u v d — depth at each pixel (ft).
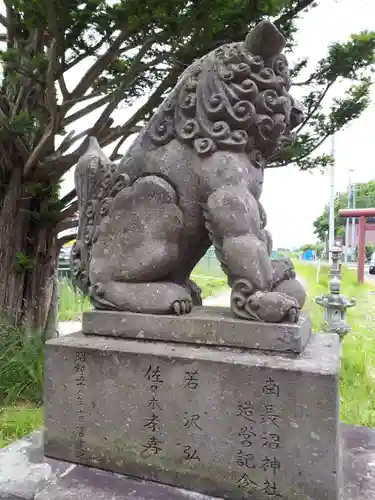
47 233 14.11
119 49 11.55
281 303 5.04
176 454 5.19
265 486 4.81
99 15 9.68
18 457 6.05
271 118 5.80
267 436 4.79
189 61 11.84
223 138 5.66
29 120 11.31
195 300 6.75
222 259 5.51
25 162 13.26
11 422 9.41
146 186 5.90
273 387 4.74
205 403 5.03
